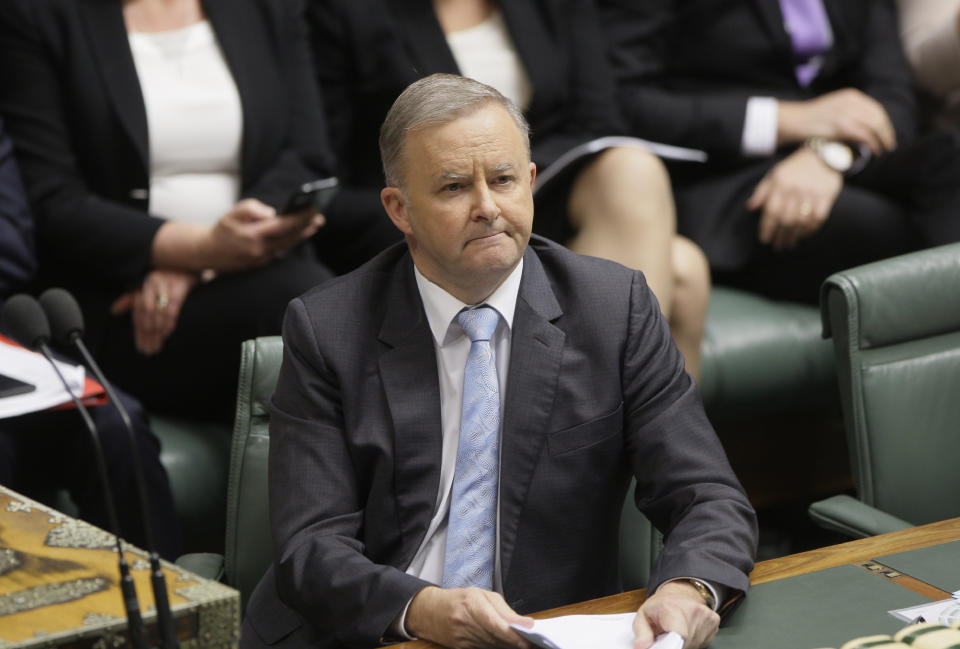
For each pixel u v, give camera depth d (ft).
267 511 26.86
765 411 44.32
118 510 32.73
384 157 23.09
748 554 21.39
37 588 18.02
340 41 43.93
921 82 51.83
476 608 19.49
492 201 22.00
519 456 23.06
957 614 19.21
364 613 20.85
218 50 40.70
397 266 24.45
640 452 23.71
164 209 39.96
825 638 18.97
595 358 23.59
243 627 24.31
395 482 23.25
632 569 26.91
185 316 38.27
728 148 48.01
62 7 38.88
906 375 28.81
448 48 43.57
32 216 38.83
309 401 23.50
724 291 47.29
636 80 49.01
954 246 29.96
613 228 39.42
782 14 49.52
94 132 39.09
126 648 17.10
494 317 23.49
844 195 46.01
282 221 37.47
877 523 27.17
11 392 26.00
